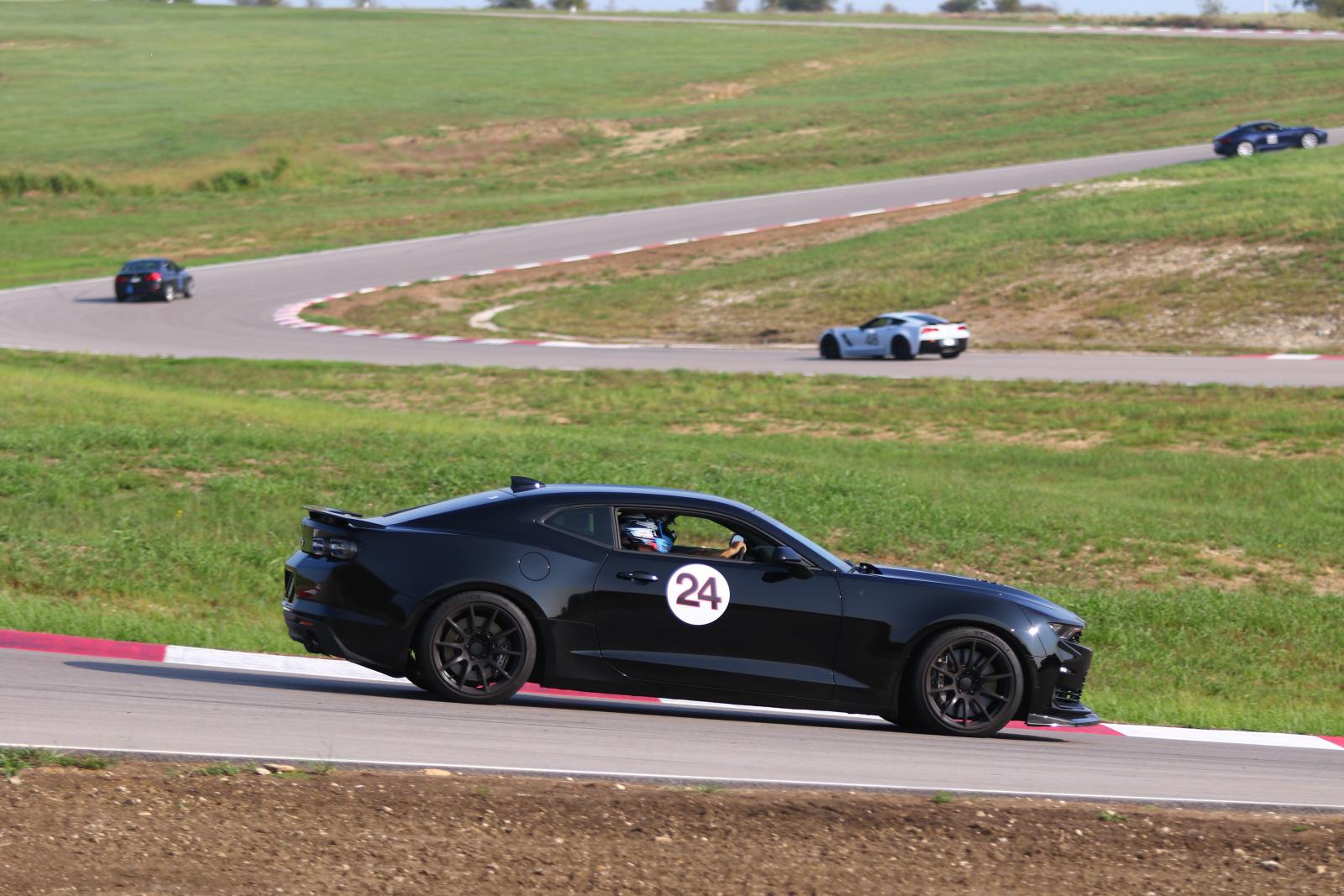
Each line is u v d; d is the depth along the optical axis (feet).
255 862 36.47
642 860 38.70
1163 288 290.97
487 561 56.70
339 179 533.14
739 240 400.06
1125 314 280.72
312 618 56.75
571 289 355.36
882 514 125.39
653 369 251.39
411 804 41.70
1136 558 118.73
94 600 85.10
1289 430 183.01
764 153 555.69
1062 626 60.34
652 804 43.34
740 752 52.39
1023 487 150.41
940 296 309.22
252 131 598.34
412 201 496.64
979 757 55.47
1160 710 75.10
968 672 59.57
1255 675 90.33
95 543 97.76
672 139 587.68
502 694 57.21
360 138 591.37
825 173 513.45
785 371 249.34
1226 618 101.45
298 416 176.65
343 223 454.81
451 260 395.55
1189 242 316.81
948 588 59.77
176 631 74.74
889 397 215.51
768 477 141.08
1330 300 270.67
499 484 128.47
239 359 251.60
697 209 456.45
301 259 405.18
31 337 285.64
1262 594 110.52
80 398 174.09
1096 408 201.67
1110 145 513.04
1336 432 180.34
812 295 324.19
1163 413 195.21
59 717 49.67
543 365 256.93
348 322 318.24
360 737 49.60
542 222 449.89
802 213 434.30
